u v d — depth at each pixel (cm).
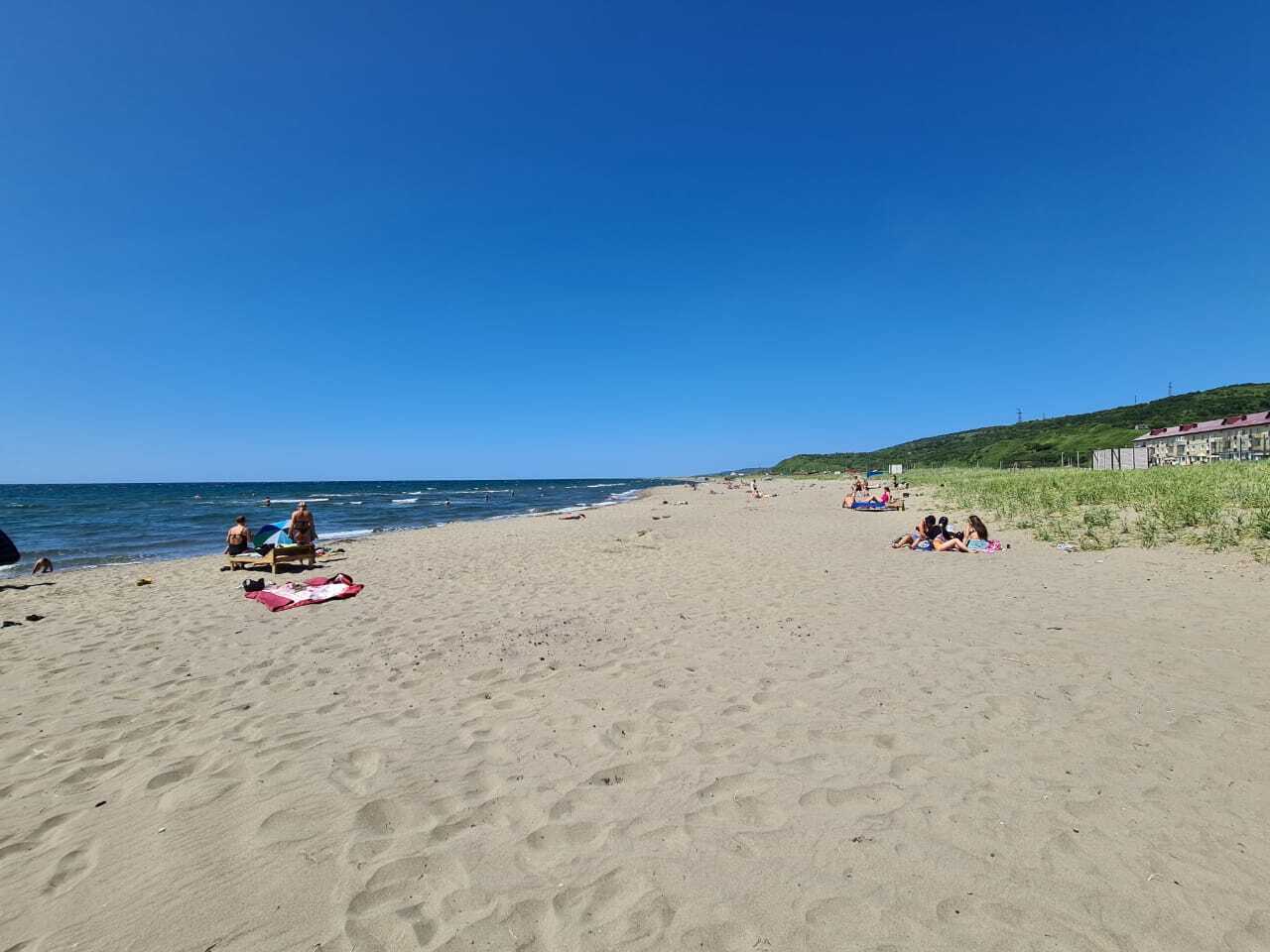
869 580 890
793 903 241
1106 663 490
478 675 523
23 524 2769
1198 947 213
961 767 341
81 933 239
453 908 246
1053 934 221
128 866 280
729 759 362
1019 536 1266
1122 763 337
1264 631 548
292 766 370
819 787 325
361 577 1049
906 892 245
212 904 253
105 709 471
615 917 238
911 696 443
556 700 462
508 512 3506
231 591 952
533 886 258
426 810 318
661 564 1112
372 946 228
